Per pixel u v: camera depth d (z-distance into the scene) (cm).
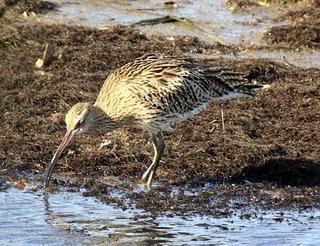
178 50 2067
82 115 1583
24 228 1430
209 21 2223
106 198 1528
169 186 1573
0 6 2219
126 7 2292
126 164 1634
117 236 1403
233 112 1784
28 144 1686
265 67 1961
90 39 2106
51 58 1991
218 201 1516
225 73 1642
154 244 1376
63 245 1375
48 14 2230
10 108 1814
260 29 2188
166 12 2267
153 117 1596
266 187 1562
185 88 1598
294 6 2291
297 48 2095
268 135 1709
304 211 1487
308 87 1877
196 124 1745
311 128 1728
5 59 2014
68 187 1570
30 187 1571
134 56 2027
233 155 1638
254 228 1429
